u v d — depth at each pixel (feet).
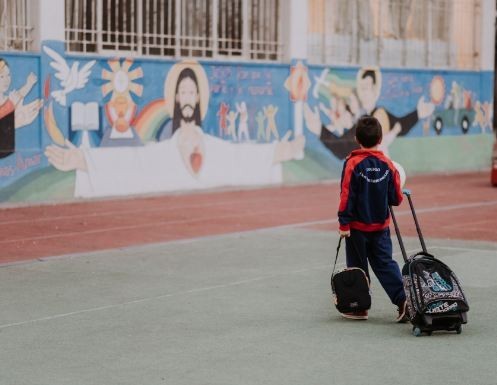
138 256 43.91
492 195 74.08
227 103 77.05
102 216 59.82
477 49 100.73
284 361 25.64
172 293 35.12
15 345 27.43
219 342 27.76
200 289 35.88
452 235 51.19
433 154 96.07
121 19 70.54
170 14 73.36
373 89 89.20
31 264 41.68
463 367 25.02
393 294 30.01
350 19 87.04
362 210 29.71
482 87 101.14
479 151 101.45
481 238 49.93
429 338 28.22
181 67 73.61
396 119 91.76
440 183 85.46
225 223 56.49
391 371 24.63
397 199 29.99
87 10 68.64
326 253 44.75
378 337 28.35
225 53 77.61
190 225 55.57
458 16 98.37
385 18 90.38
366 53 88.69
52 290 35.73
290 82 81.66
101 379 23.94
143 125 71.41
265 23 80.53
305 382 23.66
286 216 59.98
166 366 25.16
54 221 57.21
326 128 84.99
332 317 31.12
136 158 71.10
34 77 65.10
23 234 51.78
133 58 70.38
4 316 31.30
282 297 34.35
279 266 41.09
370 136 29.73
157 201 68.80
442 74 96.37
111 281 37.63
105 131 69.21
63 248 46.75
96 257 43.68
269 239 49.55
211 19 76.13
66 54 66.74
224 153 77.10
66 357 26.09
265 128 80.02
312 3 83.51
